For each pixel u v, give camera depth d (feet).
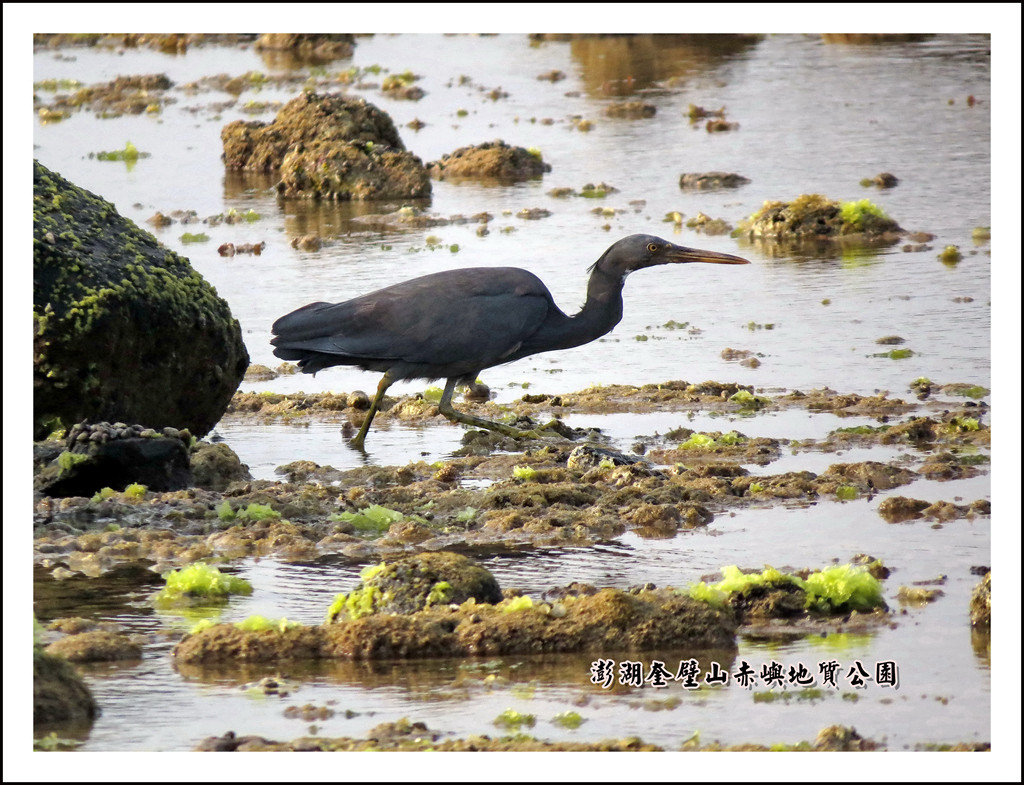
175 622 32.89
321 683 29.43
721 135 116.67
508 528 39.93
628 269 51.39
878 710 27.99
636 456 47.44
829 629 32.12
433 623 31.24
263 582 35.76
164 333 47.57
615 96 137.59
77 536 39.22
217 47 189.26
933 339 62.39
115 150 118.83
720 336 64.90
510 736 26.68
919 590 33.88
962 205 89.81
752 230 85.92
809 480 43.47
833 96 130.93
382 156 103.30
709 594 32.55
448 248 83.35
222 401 50.70
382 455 49.37
